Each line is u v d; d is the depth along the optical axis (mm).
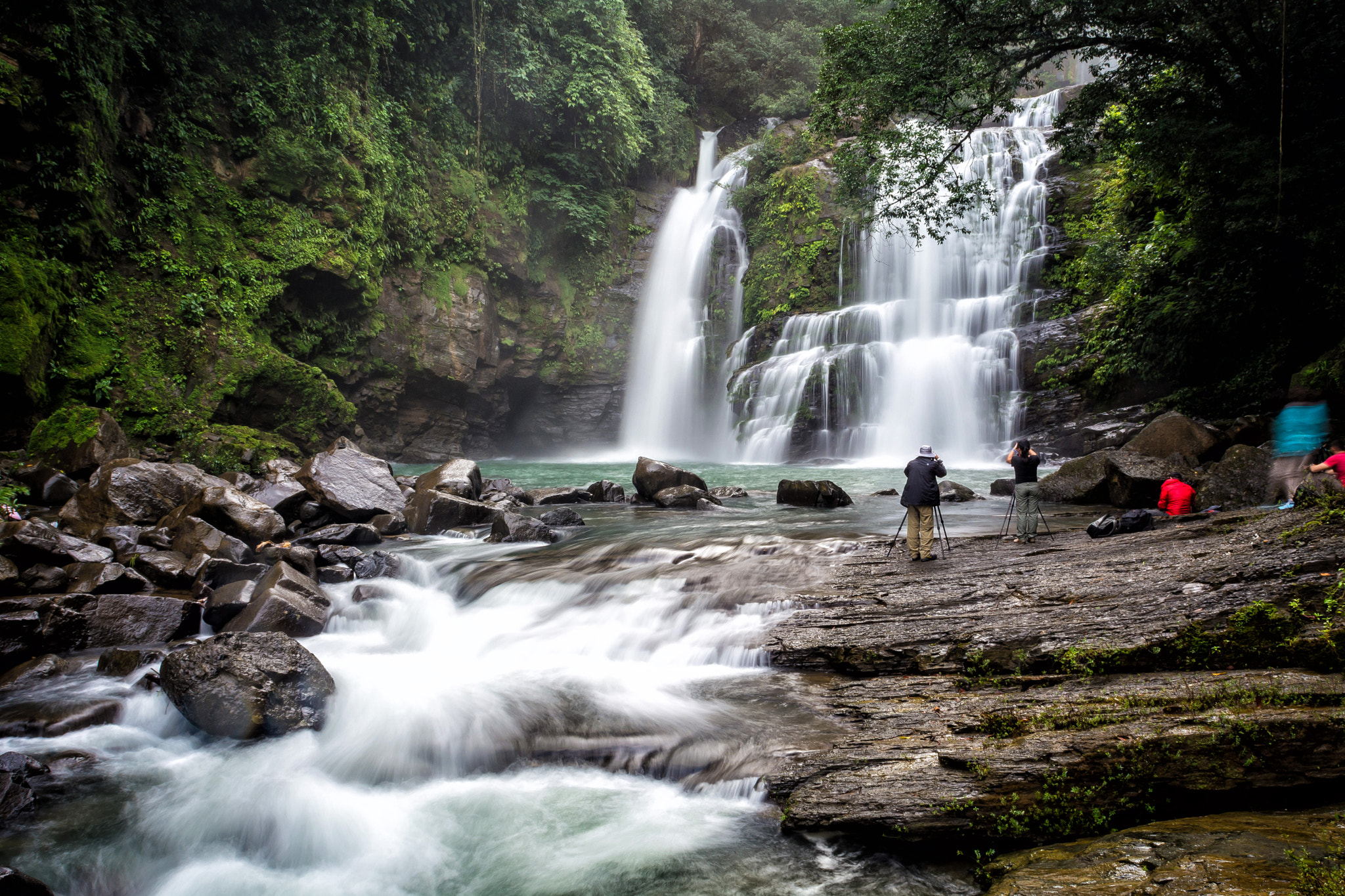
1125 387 22062
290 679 6020
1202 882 3092
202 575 8812
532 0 31906
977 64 15250
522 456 35406
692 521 13047
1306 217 14984
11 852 4496
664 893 4020
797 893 3943
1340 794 3867
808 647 6551
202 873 4480
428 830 4742
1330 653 4773
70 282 17203
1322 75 14672
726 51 42125
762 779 4809
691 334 35844
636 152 35406
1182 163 16797
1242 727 3998
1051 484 14125
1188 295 17812
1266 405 16531
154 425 18172
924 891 3906
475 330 29812
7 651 6887
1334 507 6285
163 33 20641
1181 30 15062
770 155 37375
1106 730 4328
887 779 4500
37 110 15891
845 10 43156
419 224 28156
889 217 17766
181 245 20641
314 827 4777
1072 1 14664
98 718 5992
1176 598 5805
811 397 27859
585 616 7926
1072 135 17469
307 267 23391
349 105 25109
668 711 5887
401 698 6301
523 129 32969
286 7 24109
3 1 15375
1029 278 27375
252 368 20812
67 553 8852
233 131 22594
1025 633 5922
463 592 9148
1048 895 3244
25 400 14859
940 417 25781
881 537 10156
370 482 13555
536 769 5379
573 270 35062
